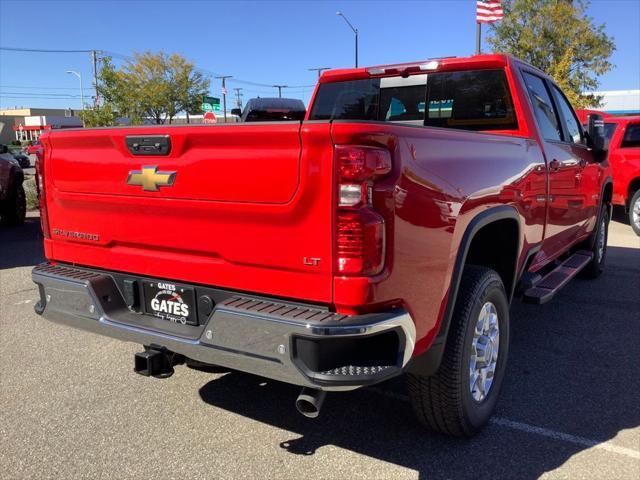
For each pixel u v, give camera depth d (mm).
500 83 4371
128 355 4555
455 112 4637
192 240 2846
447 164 2820
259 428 3410
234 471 2969
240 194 2592
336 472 2953
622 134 10633
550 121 4832
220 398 3803
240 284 2717
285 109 9023
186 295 2941
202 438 3299
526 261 4008
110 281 3250
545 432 3324
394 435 3311
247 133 2508
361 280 2363
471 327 3021
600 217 6512
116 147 3035
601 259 6984
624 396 3785
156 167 2869
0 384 4016
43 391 3904
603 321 5355
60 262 3551
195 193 2748
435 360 2803
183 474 2947
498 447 3170
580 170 5332
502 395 3807
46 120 80250
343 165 2324
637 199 10242
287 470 2973
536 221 4129
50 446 3219
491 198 3238
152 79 40031
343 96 5219
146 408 3662
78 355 4555
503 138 3537
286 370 2428
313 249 2447
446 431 3186
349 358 2436
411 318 2539
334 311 2455
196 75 41562
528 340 4863
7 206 11562
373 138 2346
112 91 25266
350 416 3541
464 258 2934
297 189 2428
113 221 3168
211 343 2658
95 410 3639
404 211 2484
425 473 2936
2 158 11336
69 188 3316
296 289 2529
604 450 3127
